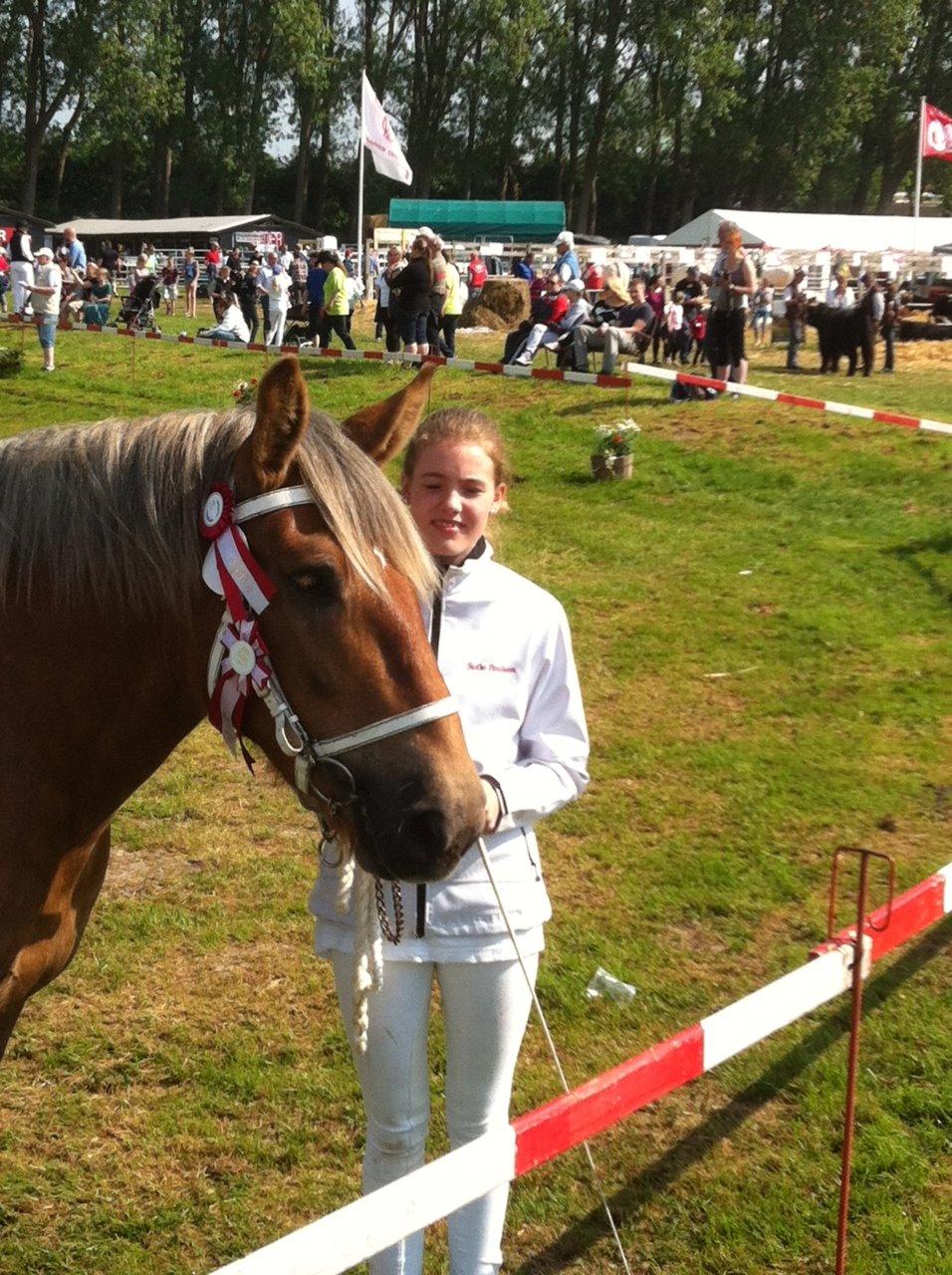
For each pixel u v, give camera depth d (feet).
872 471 35.12
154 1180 9.85
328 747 5.98
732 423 39.91
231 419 6.83
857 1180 9.84
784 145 177.37
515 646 7.61
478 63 174.19
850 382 53.01
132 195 193.16
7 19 154.51
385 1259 7.52
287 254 87.81
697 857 15.35
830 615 24.71
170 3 159.12
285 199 200.03
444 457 7.41
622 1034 11.85
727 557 28.89
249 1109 10.72
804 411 40.68
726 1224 9.41
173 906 13.98
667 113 175.11
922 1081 11.12
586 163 180.86
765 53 176.45
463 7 169.27
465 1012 7.50
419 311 49.78
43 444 7.01
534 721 7.76
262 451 6.06
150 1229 9.34
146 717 6.97
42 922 7.22
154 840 15.60
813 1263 9.05
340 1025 11.92
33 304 52.06
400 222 136.05
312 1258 5.05
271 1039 11.67
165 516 6.59
